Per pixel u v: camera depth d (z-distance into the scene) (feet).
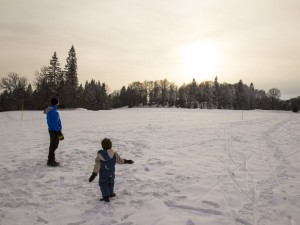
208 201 17.84
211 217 15.80
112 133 53.21
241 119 103.19
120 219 15.55
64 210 16.69
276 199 18.48
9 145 38.32
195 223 15.02
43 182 21.71
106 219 15.55
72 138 45.44
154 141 43.14
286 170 25.80
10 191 19.74
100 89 378.32
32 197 18.70
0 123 78.48
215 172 24.98
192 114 150.71
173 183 21.71
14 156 30.58
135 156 31.78
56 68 226.99
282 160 29.99
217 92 398.42
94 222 15.17
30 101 245.65
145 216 15.89
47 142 41.37
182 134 52.70
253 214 16.16
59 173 24.16
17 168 25.52
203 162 29.01
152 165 27.48
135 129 61.31
